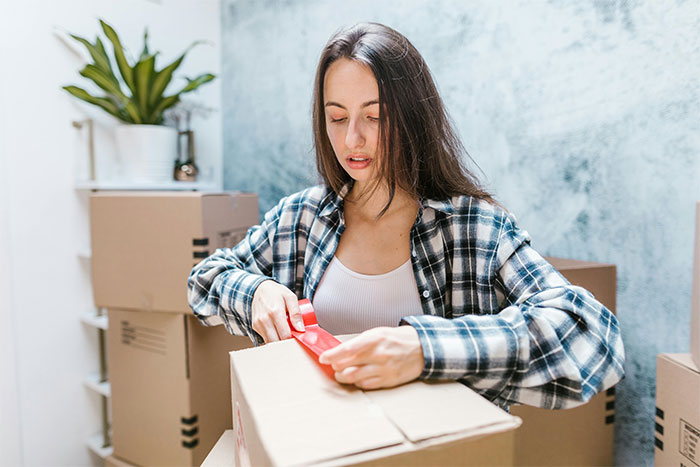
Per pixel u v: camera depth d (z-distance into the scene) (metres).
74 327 1.91
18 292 1.75
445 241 0.77
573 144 1.25
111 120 1.97
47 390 1.84
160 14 2.09
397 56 0.70
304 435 0.40
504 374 0.54
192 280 0.93
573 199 1.26
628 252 1.17
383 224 0.82
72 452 1.92
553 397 0.57
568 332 0.59
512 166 1.39
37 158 1.77
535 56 1.31
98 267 1.56
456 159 0.80
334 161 0.84
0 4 1.66
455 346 0.52
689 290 1.06
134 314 1.56
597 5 1.18
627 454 1.21
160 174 1.92
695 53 1.02
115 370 1.64
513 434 0.42
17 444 1.76
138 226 1.48
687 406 0.84
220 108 2.33
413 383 0.51
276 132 2.06
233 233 1.52
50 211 1.82
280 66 2.03
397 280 0.78
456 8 1.47
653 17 1.08
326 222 0.86
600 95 1.19
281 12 2.01
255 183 2.18
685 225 1.06
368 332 0.52
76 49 1.86
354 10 1.74
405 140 0.72
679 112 1.05
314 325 0.68
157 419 1.53
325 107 0.74
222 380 1.56
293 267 0.90
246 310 0.77
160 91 1.88
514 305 0.66
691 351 0.87
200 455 1.49
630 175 1.15
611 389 1.20
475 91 1.45
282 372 0.53
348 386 0.50
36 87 1.76
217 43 2.30
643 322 1.15
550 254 1.33
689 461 0.83
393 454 0.38
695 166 1.04
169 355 1.48
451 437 0.40
